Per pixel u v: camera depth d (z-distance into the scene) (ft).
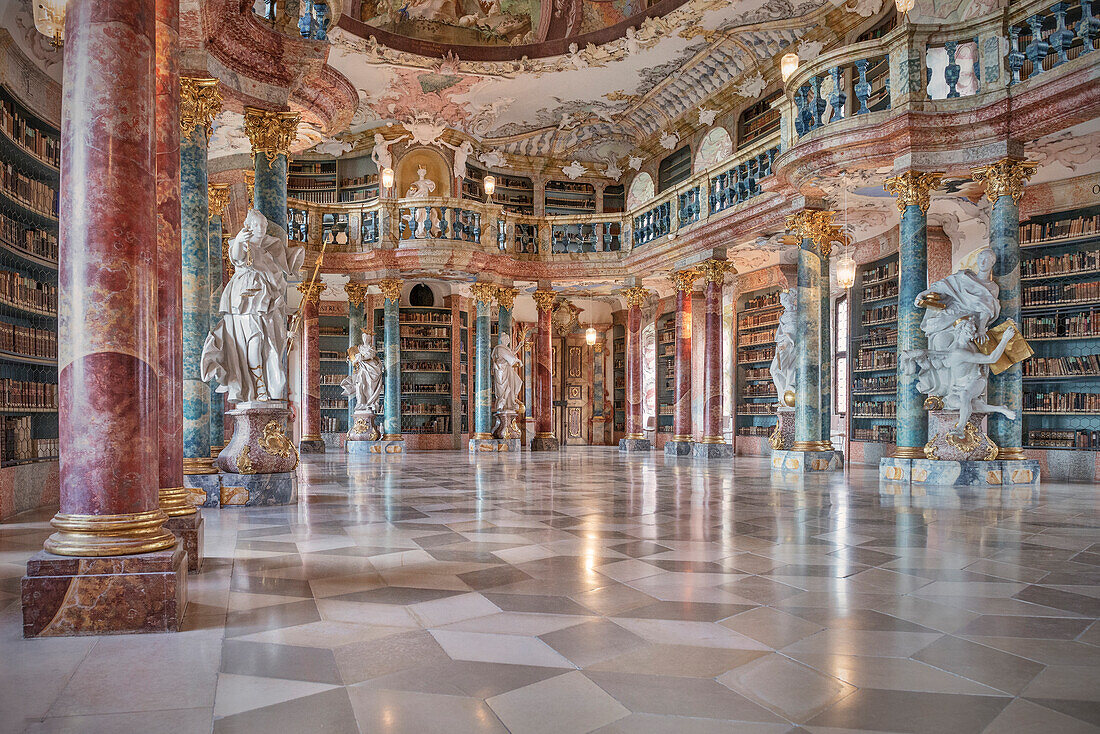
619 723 8.57
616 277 79.30
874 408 59.41
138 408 13.26
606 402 101.91
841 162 42.93
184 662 10.80
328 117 38.55
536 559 18.75
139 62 13.46
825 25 61.98
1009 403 39.96
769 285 71.41
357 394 75.10
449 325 91.04
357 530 23.53
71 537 12.61
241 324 30.25
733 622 12.92
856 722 8.61
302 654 11.17
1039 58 37.78
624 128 86.38
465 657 11.02
